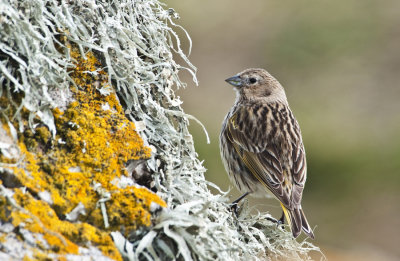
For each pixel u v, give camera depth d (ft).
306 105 80.89
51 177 21.30
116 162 22.43
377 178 68.49
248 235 27.68
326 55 89.45
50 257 19.43
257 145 42.16
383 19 94.58
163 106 26.61
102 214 21.24
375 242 61.52
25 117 21.71
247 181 42.70
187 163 26.48
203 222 22.09
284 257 29.35
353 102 81.51
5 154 20.83
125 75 24.57
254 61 88.17
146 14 27.53
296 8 95.50
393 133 74.38
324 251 57.88
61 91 22.65
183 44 88.84
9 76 21.26
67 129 22.27
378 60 88.74
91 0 24.57
